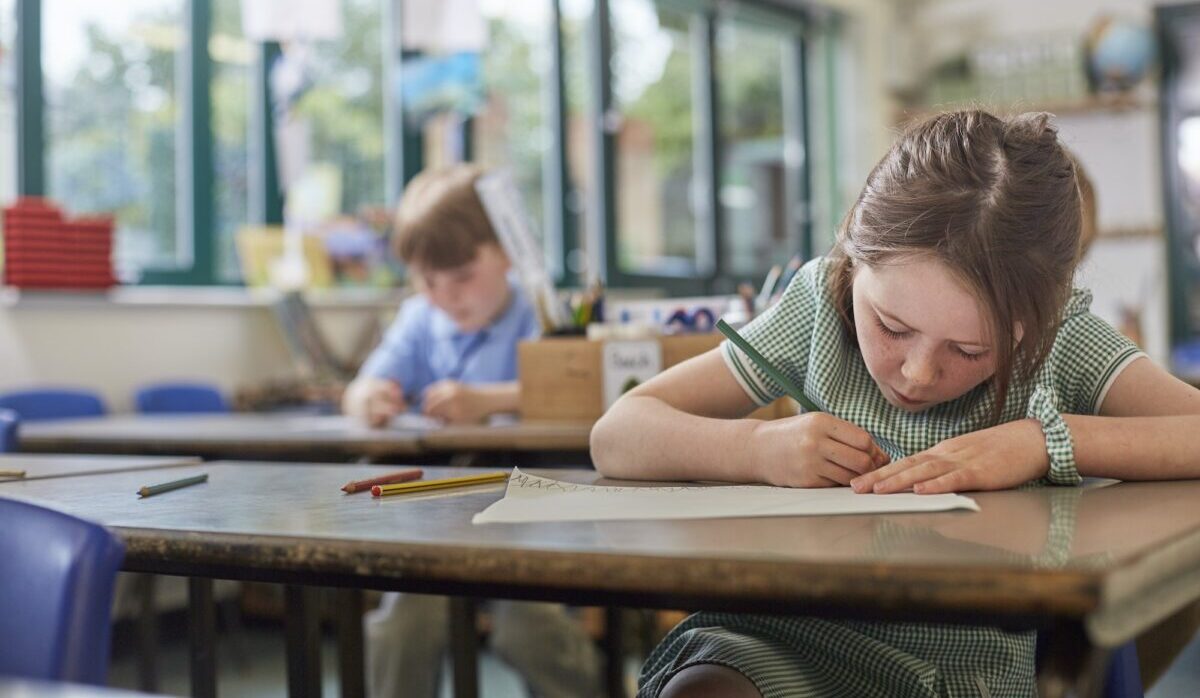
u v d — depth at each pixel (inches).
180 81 147.4
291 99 156.3
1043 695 22.6
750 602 26.2
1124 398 40.3
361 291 160.1
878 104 261.4
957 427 40.1
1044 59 258.5
